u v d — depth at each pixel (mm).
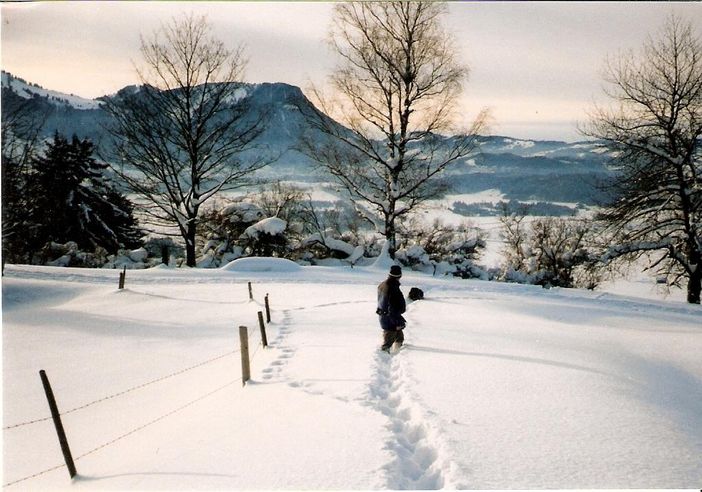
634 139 24953
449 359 9133
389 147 30984
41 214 35000
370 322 13453
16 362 11945
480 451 5340
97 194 40000
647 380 8344
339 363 9141
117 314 16969
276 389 7922
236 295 19625
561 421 6270
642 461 5230
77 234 38031
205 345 12898
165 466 5680
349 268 29078
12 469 6723
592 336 11992
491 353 9656
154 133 31781
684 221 24391
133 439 7258
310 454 5406
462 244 38312
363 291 20141
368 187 31594
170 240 38688
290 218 37656
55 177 35750
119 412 8781
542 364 8891
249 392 8070
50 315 16781
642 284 40562
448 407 6625
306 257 34156
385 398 7434
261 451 5652
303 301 17828
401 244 38500
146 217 33625
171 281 23031
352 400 7066
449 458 5145
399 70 29500
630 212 25359
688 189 24266
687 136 24062
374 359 9281
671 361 9758
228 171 33125
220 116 32469
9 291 19484
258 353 10914
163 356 12219
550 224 40938
